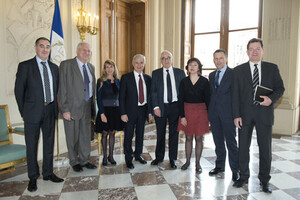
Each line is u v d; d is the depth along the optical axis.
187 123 3.08
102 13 4.88
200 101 3.04
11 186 2.77
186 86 3.02
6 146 2.89
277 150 4.22
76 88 3.05
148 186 2.78
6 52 3.34
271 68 2.53
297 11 5.09
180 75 3.29
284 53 5.30
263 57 5.53
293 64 5.25
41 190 2.67
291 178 3.02
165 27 6.72
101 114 3.22
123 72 6.02
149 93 3.39
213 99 2.90
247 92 2.57
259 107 2.54
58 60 3.66
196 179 2.96
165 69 3.25
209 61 6.86
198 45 6.96
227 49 6.55
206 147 4.35
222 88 2.82
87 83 3.15
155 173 3.14
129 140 3.32
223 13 6.52
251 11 6.18
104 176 3.05
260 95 2.43
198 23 6.91
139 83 3.30
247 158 2.70
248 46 2.57
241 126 2.65
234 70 2.68
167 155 3.89
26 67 2.56
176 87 3.24
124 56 6.04
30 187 2.64
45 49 2.61
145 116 3.44
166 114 3.26
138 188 2.73
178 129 3.18
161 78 3.22
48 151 2.83
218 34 6.66
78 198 2.50
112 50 5.46
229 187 2.75
